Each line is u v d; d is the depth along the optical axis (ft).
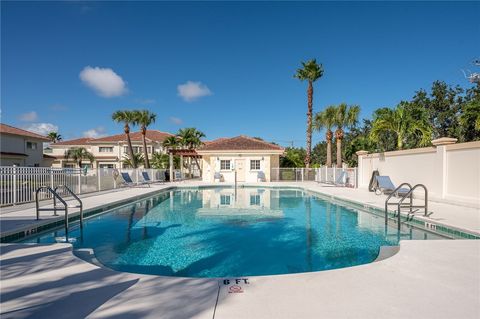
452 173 40.06
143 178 83.82
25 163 118.52
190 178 138.72
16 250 18.78
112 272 14.92
